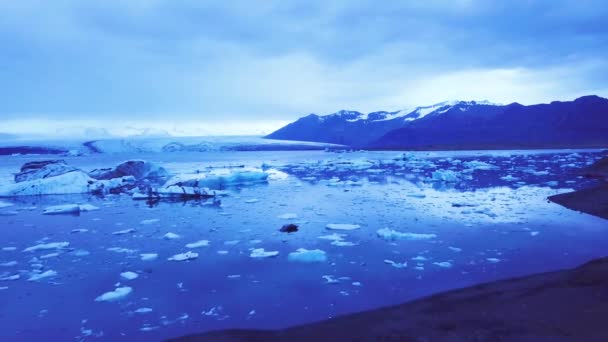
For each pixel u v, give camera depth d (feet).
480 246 33.42
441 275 26.68
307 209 54.08
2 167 169.68
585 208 47.42
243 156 257.75
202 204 60.80
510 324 16.85
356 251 33.04
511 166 118.73
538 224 40.68
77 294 25.21
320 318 20.72
